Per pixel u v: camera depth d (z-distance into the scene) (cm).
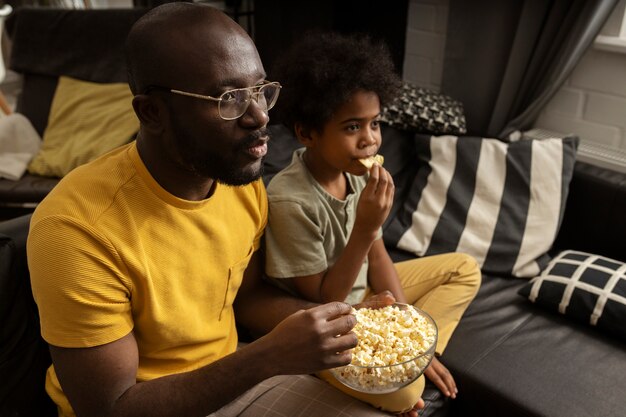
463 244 171
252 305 123
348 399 111
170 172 90
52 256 82
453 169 180
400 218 181
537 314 152
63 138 234
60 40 247
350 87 113
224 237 101
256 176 89
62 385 86
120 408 85
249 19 290
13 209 225
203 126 83
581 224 177
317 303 122
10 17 263
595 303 143
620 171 190
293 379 116
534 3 192
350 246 119
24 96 255
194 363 104
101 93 236
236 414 108
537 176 174
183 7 83
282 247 120
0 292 99
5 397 103
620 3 188
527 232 171
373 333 104
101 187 88
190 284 97
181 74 80
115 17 239
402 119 193
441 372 130
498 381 129
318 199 122
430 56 239
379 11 245
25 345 105
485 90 219
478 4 209
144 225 90
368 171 120
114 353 86
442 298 146
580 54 187
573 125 210
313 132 122
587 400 123
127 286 88
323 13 248
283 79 123
